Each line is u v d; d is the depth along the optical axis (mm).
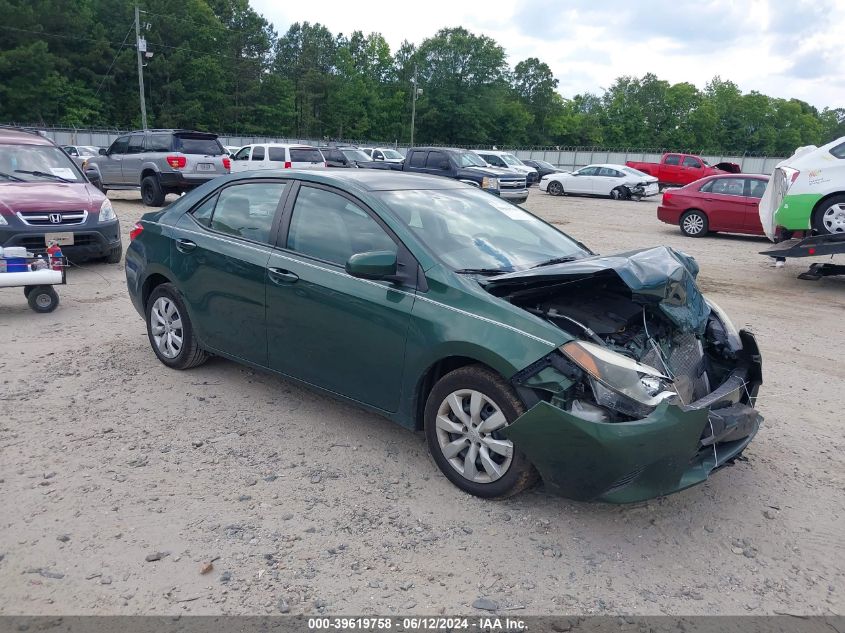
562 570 3168
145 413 4730
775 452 4516
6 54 56250
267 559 3168
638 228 18094
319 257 4336
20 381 5250
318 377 4387
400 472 4012
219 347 5035
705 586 3102
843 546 3447
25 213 8523
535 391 3383
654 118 102500
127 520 3436
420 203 4434
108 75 66000
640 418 3170
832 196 10492
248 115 78125
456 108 87688
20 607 2807
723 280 10836
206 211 5215
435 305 3727
